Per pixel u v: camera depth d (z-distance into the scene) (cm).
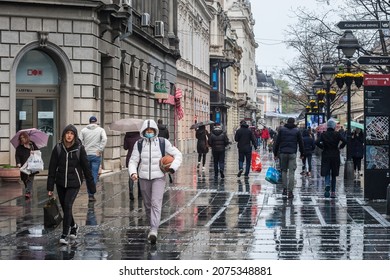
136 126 2534
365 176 2466
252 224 1886
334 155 2564
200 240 1620
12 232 1745
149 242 1585
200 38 8869
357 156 3694
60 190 1603
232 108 13450
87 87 3369
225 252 1463
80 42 3344
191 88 7950
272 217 2034
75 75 3353
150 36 4900
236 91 14125
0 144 3181
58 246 1543
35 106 3353
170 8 6159
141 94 4784
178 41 6272
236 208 2266
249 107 16688
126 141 2562
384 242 1589
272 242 1589
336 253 1448
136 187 3028
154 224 1579
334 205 2350
